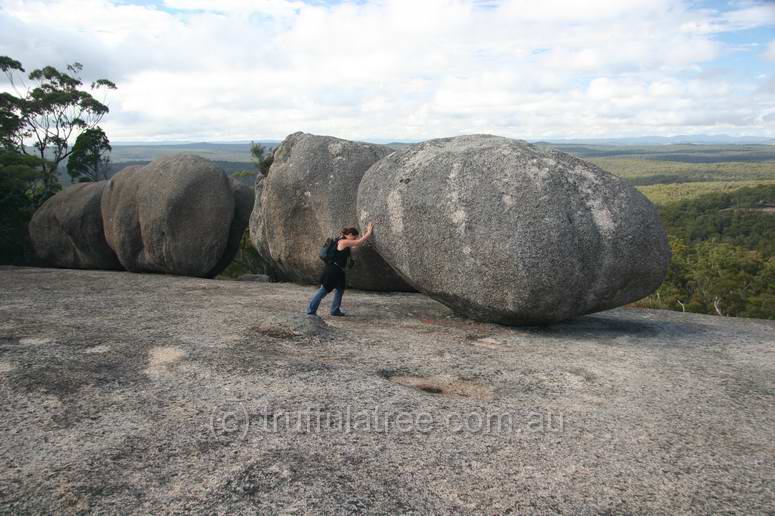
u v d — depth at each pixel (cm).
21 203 1681
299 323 645
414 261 702
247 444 352
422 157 734
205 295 918
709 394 468
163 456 335
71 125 3519
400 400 430
